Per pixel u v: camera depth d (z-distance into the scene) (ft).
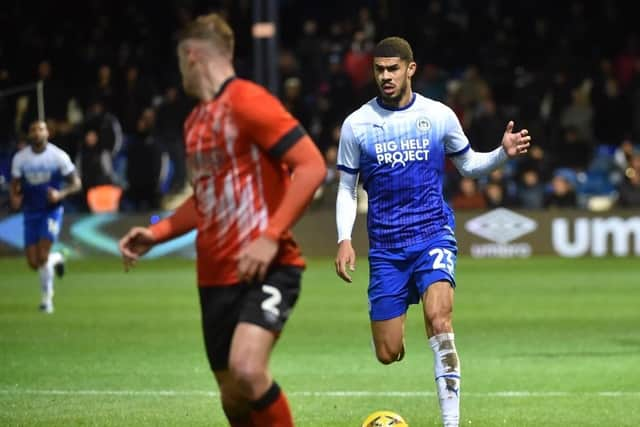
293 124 54.24
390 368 106.93
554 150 262.88
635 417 83.41
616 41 290.97
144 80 262.06
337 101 263.49
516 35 291.79
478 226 244.42
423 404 88.94
